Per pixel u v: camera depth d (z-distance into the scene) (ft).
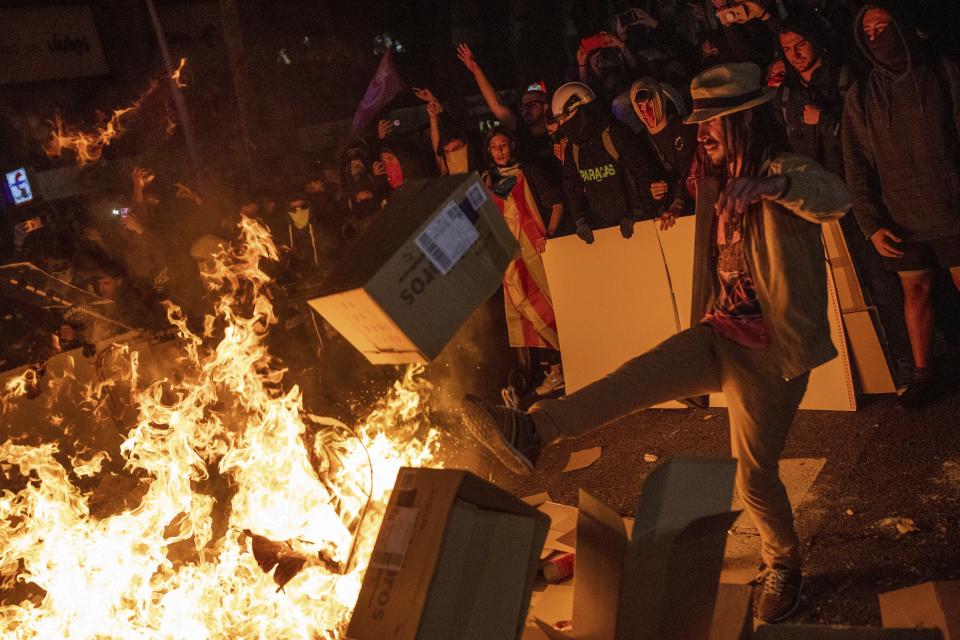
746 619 8.41
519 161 19.89
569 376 19.08
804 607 10.12
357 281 7.44
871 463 13.15
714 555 7.81
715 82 9.41
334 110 43.98
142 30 39.29
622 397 9.41
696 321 10.21
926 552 10.52
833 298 15.23
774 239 9.15
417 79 45.65
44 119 37.73
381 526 7.69
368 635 7.18
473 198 7.86
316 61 43.52
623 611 7.64
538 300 19.70
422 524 7.35
